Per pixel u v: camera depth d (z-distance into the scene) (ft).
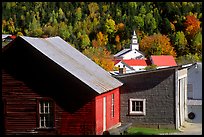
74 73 97.35
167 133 107.86
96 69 123.03
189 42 531.91
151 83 119.34
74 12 550.77
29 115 98.68
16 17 524.52
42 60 97.96
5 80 99.81
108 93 108.68
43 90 98.12
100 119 100.42
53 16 540.11
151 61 456.45
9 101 99.60
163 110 118.52
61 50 117.29
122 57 494.18
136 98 120.47
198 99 147.43
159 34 554.05
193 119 138.51
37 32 523.29
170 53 527.81
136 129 115.96
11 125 99.35
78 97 96.58
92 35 541.75
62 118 97.25
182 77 130.00
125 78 121.80
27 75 98.99
